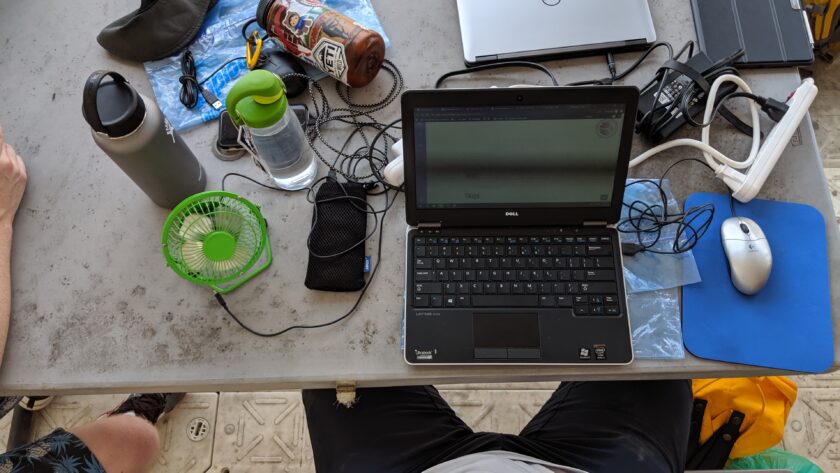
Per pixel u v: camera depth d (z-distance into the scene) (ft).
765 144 2.85
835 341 2.60
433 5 3.37
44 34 3.42
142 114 2.46
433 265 2.71
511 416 4.62
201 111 3.17
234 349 2.67
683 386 3.36
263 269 2.81
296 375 2.62
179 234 2.60
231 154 3.08
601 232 2.72
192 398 4.73
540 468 2.70
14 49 3.39
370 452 3.17
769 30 3.19
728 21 3.22
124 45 3.25
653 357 2.60
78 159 3.10
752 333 2.62
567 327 2.59
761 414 3.75
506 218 2.74
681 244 2.79
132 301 2.78
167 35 3.25
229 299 2.77
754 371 2.60
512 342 2.57
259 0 3.22
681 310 2.68
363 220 2.86
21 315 2.77
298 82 3.16
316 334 2.69
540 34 3.21
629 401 3.27
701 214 2.85
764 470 3.43
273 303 2.75
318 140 3.10
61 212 2.98
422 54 3.27
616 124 2.48
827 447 4.42
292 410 4.68
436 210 2.73
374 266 2.81
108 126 2.38
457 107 2.44
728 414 3.81
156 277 2.83
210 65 3.27
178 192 2.84
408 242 2.76
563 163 2.58
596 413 3.26
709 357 2.59
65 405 4.76
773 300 2.67
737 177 2.81
